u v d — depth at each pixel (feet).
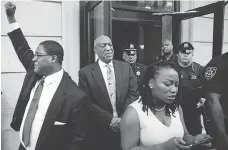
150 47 13.89
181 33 12.48
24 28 9.16
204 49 12.94
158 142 3.72
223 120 5.33
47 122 4.75
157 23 13.07
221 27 9.55
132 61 9.59
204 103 7.30
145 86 3.92
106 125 6.81
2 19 8.78
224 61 5.40
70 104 4.83
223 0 9.62
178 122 4.04
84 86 7.52
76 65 10.11
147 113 3.82
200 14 10.74
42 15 9.41
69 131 4.88
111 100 7.42
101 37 7.70
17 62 9.14
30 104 5.08
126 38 14.35
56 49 5.12
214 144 5.09
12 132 9.11
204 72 5.82
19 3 8.99
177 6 12.77
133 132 3.78
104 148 7.25
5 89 9.00
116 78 7.49
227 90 5.40
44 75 5.23
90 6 9.59
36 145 4.75
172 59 8.97
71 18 9.90
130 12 12.35
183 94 7.64
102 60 7.69
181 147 3.39
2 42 8.87
